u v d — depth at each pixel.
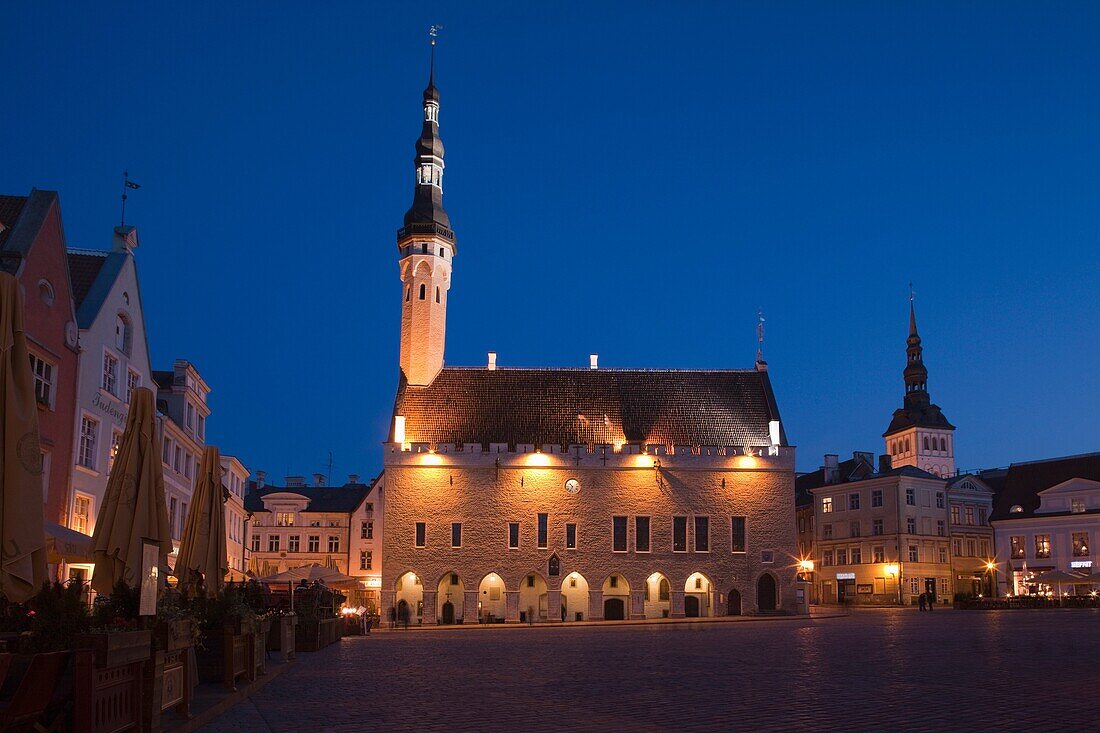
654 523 71.75
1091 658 22.91
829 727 12.87
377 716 14.49
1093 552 87.00
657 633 44.09
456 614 70.06
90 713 9.60
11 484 11.84
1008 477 97.06
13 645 11.05
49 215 32.50
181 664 13.15
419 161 82.88
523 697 16.81
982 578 95.44
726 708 14.92
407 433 73.94
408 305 79.38
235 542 76.62
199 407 56.03
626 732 12.73
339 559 98.44
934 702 15.05
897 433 142.12
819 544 101.81
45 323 32.09
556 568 70.56
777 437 74.50
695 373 78.94
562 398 76.69
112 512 17.75
